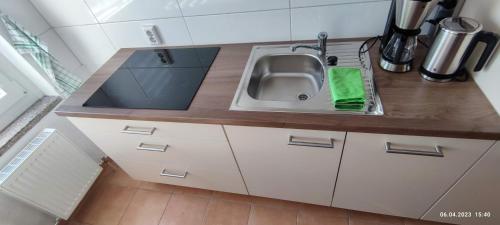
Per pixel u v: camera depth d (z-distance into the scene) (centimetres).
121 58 146
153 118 100
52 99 162
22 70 153
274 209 151
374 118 80
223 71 118
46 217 159
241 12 123
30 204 141
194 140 112
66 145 155
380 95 88
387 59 96
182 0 125
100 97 117
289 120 85
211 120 93
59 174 152
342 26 117
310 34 123
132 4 133
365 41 114
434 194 101
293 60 126
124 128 117
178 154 127
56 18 149
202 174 138
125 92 117
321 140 91
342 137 87
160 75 124
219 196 164
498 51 73
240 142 104
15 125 149
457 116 76
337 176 107
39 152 140
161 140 120
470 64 87
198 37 139
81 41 160
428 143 80
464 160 83
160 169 147
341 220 140
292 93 124
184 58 134
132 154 140
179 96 107
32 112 156
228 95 102
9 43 137
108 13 140
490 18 77
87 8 141
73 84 162
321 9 113
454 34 75
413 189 102
